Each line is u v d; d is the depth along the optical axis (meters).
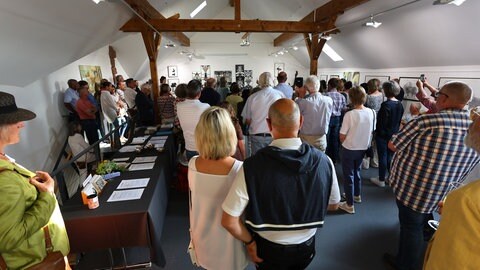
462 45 3.41
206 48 10.16
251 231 1.10
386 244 2.23
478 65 3.47
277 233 1.05
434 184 1.54
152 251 1.77
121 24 4.45
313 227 1.05
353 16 4.53
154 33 5.10
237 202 1.00
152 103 5.01
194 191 1.21
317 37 5.73
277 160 0.96
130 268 2.02
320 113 2.86
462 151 1.46
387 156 3.17
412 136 1.57
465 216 0.70
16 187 0.94
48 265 1.08
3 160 0.98
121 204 1.74
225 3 9.29
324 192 1.04
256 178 0.97
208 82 4.22
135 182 2.07
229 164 1.17
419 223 1.72
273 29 5.40
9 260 1.01
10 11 1.95
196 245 1.28
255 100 2.86
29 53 2.71
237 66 10.38
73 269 2.04
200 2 6.65
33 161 3.64
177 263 2.05
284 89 3.41
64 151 4.39
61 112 4.65
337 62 7.50
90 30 3.52
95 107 4.73
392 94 2.99
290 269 1.15
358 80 6.65
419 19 3.56
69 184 3.85
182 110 2.56
